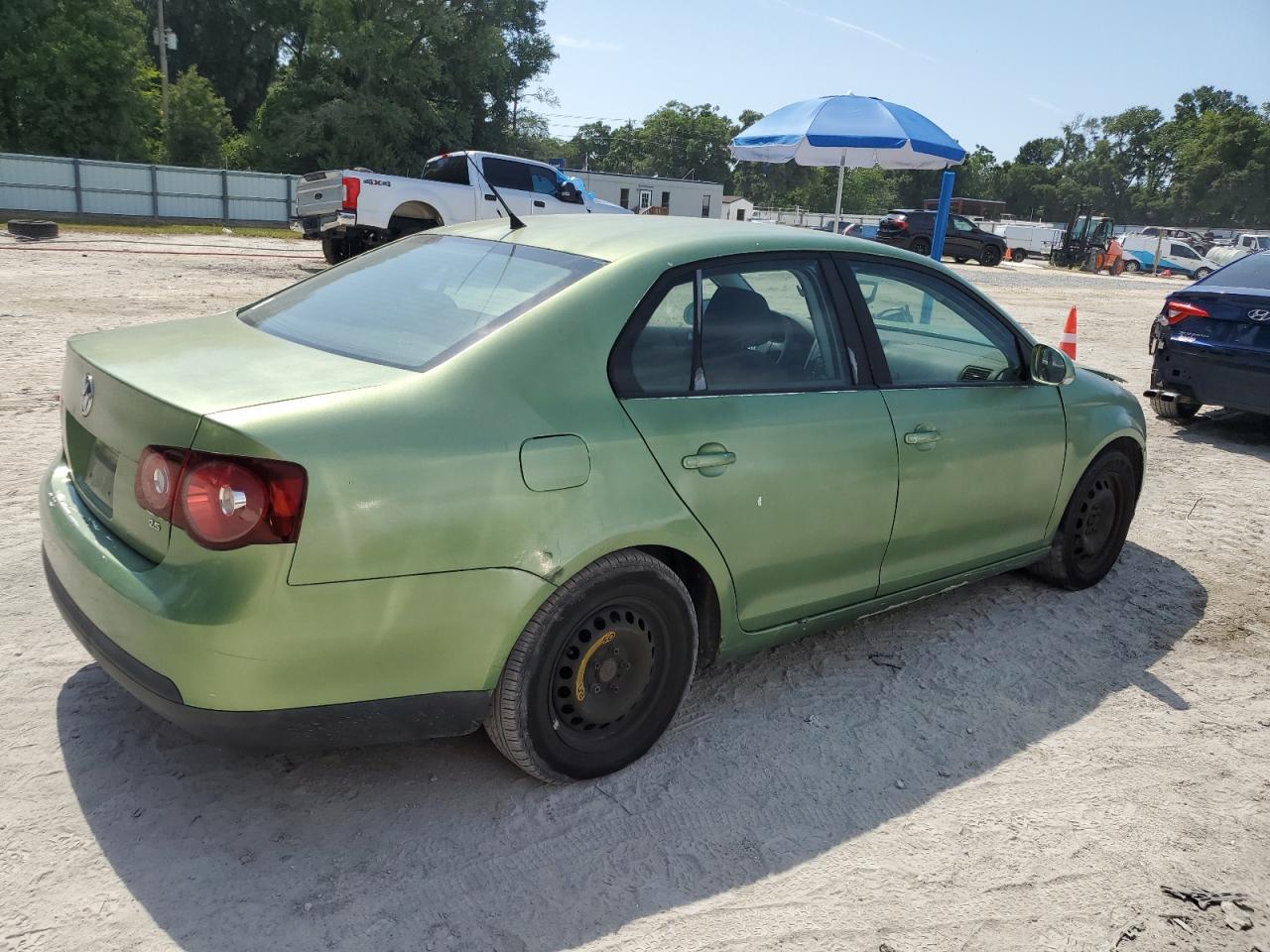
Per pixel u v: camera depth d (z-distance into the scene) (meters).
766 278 3.28
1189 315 8.02
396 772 2.95
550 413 2.66
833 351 3.43
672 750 3.18
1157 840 2.90
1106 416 4.50
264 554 2.24
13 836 2.54
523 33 56.78
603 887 2.54
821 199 113.69
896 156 12.42
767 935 2.41
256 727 2.36
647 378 2.90
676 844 2.72
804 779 3.07
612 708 2.93
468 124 53.34
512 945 2.32
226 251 21.55
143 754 2.93
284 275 16.12
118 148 45.44
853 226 40.28
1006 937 2.46
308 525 2.26
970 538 3.96
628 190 54.94
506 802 2.84
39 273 13.94
